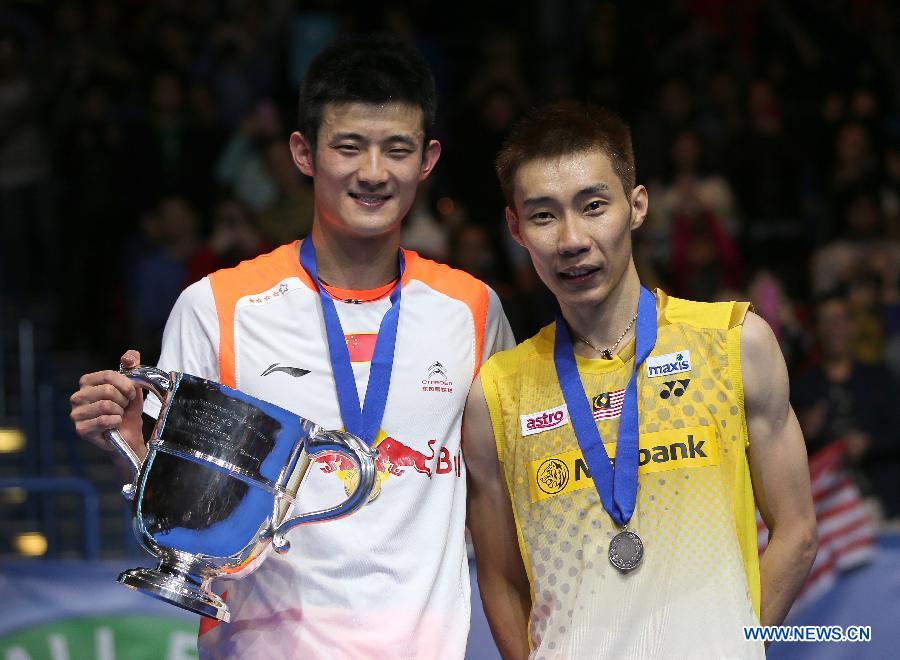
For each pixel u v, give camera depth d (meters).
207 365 5.76
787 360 12.79
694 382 5.49
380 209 5.62
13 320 16.89
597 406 5.59
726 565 5.35
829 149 17.80
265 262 5.92
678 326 5.59
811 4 20.69
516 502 5.71
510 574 5.98
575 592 5.45
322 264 5.88
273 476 5.14
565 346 5.70
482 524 5.97
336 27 20.00
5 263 17.38
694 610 5.30
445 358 5.86
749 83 17.84
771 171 17.03
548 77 19.08
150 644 8.97
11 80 17.28
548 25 20.94
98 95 16.59
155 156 16.34
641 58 17.83
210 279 5.85
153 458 5.17
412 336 5.84
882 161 17.03
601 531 5.45
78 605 8.98
